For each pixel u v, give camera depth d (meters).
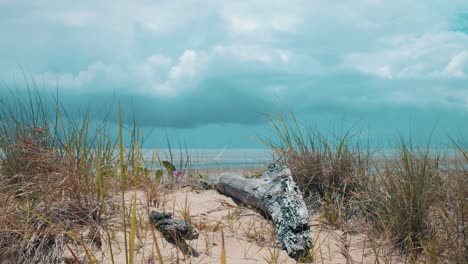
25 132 4.85
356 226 4.79
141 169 5.57
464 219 4.29
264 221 4.81
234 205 5.25
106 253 3.60
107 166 5.12
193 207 4.97
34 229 3.73
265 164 6.12
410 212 4.44
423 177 4.71
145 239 3.82
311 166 5.61
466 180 4.89
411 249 4.10
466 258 3.91
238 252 3.99
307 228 4.28
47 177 4.42
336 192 5.36
